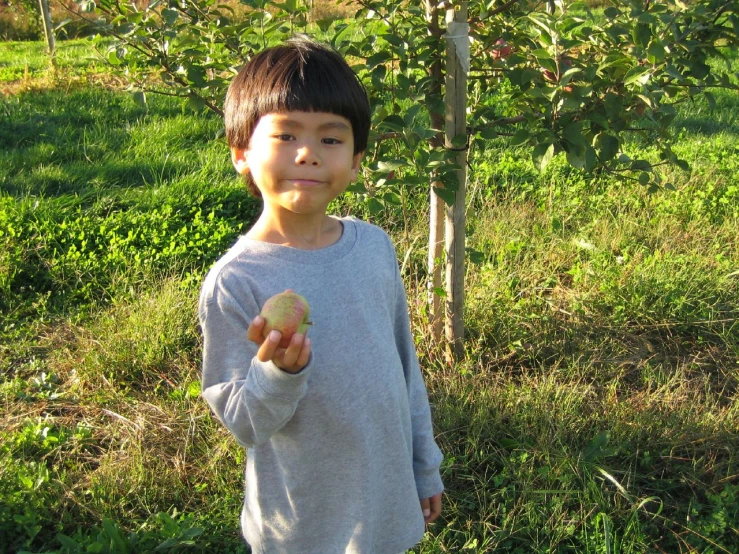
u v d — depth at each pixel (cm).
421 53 289
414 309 375
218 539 260
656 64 255
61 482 281
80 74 918
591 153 272
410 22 304
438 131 270
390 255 168
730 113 771
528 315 385
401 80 291
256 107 142
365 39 293
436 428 305
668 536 260
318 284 147
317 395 148
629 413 313
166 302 396
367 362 151
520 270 427
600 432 298
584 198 534
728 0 255
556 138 265
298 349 121
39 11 1538
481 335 367
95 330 391
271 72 142
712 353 370
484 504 271
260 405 129
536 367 359
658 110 259
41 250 469
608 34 270
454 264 333
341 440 152
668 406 318
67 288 448
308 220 151
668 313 389
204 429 315
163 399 343
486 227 479
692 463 290
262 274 144
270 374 125
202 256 468
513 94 309
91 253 460
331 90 141
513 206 514
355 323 150
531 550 255
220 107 311
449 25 279
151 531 258
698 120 743
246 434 137
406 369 179
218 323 143
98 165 611
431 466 181
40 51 1214
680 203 511
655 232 475
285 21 299
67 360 379
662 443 296
